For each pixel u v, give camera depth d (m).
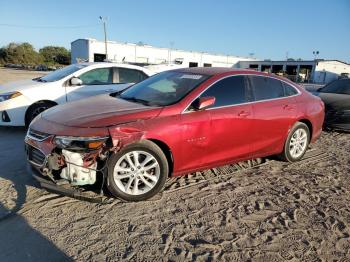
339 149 7.05
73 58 53.47
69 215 3.77
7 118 7.09
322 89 10.24
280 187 4.83
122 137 3.84
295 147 5.82
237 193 4.55
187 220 3.80
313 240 3.55
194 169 4.56
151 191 4.16
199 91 4.55
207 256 3.20
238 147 4.93
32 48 92.88
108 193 4.26
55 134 3.86
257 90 5.20
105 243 3.31
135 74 8.56
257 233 3.62
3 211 3.79
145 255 3.16
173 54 55.91
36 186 4.43
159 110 4.21
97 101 4.78
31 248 3.18
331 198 4.56
